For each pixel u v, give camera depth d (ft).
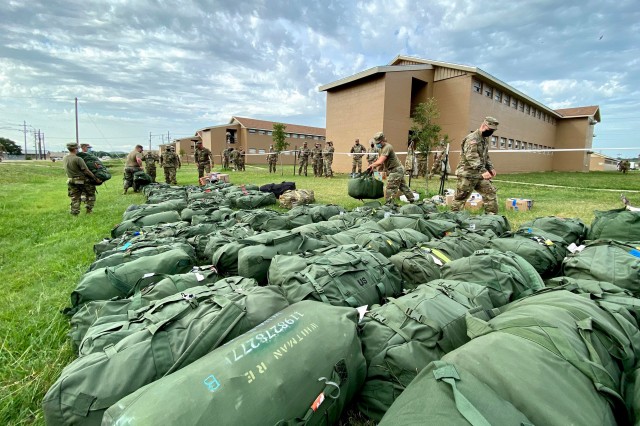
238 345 4.33
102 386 4.48
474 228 12.94
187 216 16.89
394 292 7.91
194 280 7.91
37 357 7.11
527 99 74.49
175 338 5.13
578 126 97.09
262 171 66.39
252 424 3.55
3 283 11.33
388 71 56.54
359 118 62.59
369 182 21.13
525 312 4.98
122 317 6.35
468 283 6.82
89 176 23.12
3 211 24.73
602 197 28.37
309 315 5.09
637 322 5.42
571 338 4.20
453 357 4.08
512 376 3.62
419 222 12.41
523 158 80.94
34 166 75.97
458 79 58.29
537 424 3.22
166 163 40.45
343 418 5.38
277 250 9.29
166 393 3.58
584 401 3.42
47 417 4.41
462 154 17.44
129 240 12.38
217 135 135.54
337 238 11.02
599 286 6.70
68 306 9.08
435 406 3.28
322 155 54.19
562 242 10.33
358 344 5.13
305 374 4.18
